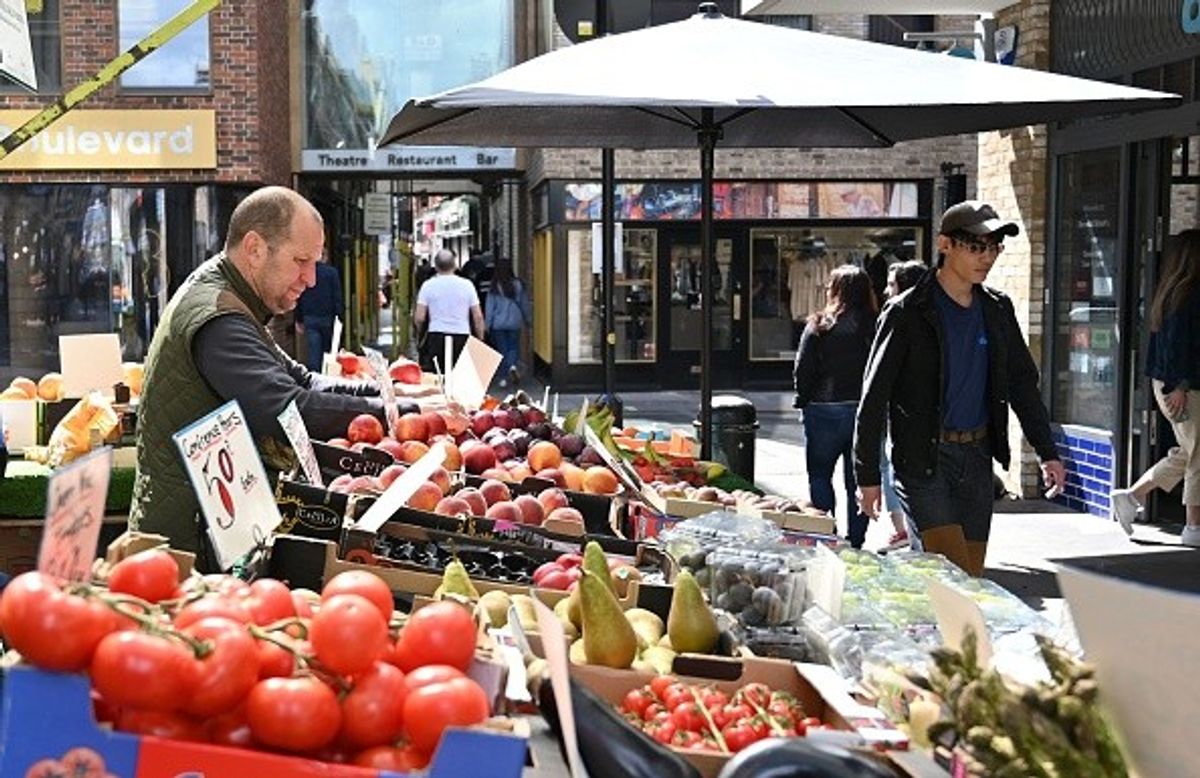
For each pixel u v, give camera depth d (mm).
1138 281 10883
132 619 2109
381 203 24250
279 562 3617
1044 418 6340
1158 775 2080
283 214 4656
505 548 4008
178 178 20531
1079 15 11414
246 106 20422
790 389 23750
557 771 2539
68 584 2109
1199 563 2156
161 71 20406
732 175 23188
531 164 25359
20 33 7176
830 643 3402
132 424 7562
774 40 6703
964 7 12219
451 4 22594
